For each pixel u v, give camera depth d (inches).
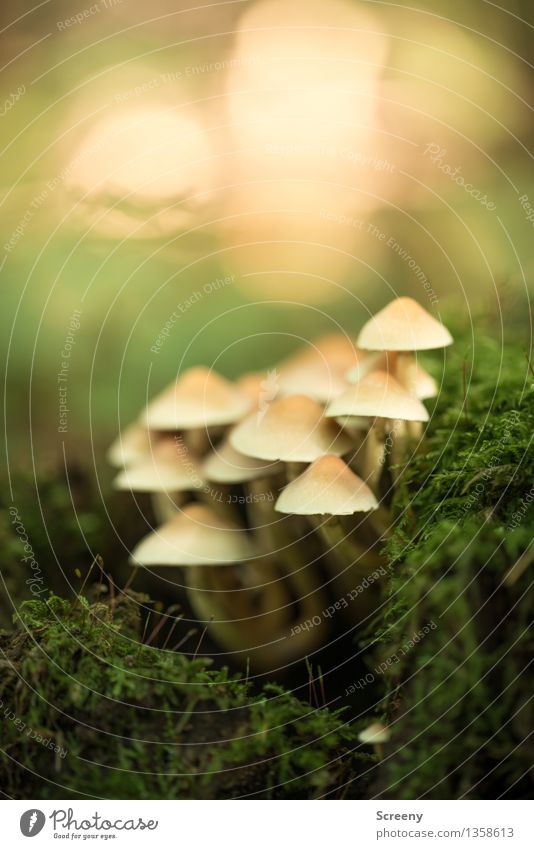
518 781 10.1
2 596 13.1
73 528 14.9
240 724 10.2
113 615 11.1
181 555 13.1
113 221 19.0
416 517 11.3
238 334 22.2
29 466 15.6
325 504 11.5
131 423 19.7
